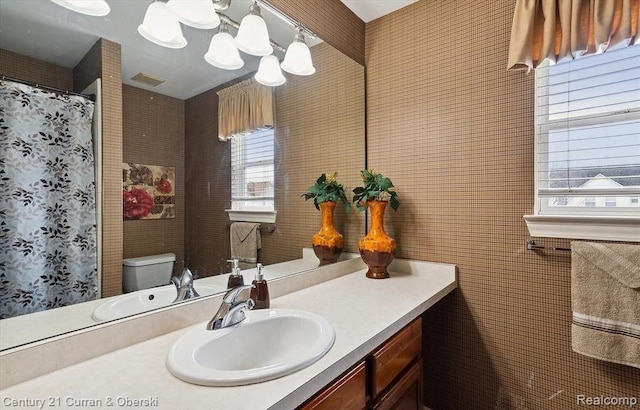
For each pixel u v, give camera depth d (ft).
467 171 5.23
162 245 3.58
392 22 6.07
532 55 4.24
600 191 4.32
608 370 4.19
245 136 4.52
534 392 4.72
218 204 4.15
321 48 5.53
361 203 5.62
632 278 3.78
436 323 5.57
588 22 3.93
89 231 2.99
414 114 5.77
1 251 2.48
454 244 5.36
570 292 4.40
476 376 5.21
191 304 3.50
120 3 3.21
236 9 4.28
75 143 2.91
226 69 4.24
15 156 2.55
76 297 2.86
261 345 3.40
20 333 2.52
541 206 4.76
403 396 3.72
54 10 2.78
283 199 5.02
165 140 3.63
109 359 2.70
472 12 5.18
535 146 4.67
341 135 5.93
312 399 2.48
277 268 4.90
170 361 2.55
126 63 3.27
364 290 4.75
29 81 2.63
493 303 5.03
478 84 5.12
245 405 2.04
